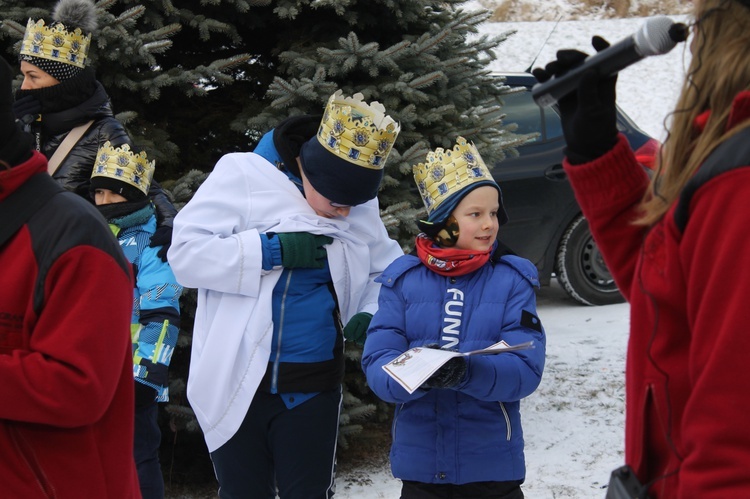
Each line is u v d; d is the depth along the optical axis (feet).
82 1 11.85
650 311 4.46
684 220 4.20
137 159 10.87
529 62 52.90
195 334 10.20
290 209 9.96
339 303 10.22
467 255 9.45
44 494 6.12
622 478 4.64
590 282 23.20
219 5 14.80
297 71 14.76
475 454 9.29
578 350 19.61
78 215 6.21
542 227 22.70
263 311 9.73
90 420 6.11
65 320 6.04
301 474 9.90
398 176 14.83
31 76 11.85
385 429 15.65
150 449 10.61
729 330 3.80
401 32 15.62
